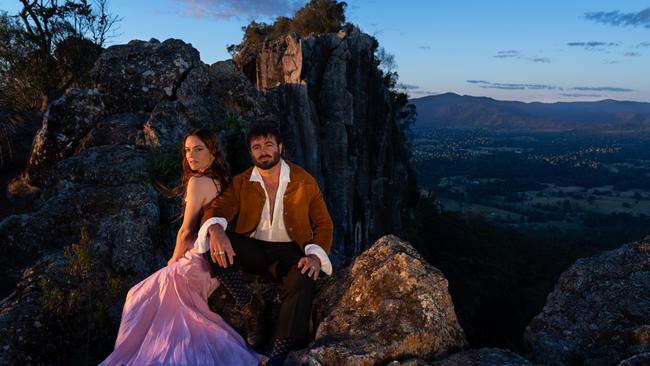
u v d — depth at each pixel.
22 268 5.14
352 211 31.66
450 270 42.34
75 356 3.75
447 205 180.62
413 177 46.38
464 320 37.62
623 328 2.95
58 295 3.86
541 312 3.31
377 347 2.80
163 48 9.23
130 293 3.01
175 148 7.05
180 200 5.79
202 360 2.68
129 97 8.80
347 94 30.34
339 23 45.56
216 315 2.99
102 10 17.84
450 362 2.73
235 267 3.11
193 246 3.20
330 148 30.22
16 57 15.50
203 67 9.21
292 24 45.66
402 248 3.50
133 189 5.65
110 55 9.00
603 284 3.30
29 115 11.11
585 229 151.50
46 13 16.11
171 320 2.85
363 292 3.24
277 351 2.85
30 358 3.56
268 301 3.44
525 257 50.66
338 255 14.39
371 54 35.00
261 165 3.09
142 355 2.75
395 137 42.81
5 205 7.86
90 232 5.36
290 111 25.75
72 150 8.24
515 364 2.66
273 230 3.19
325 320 3.15
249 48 32.06
